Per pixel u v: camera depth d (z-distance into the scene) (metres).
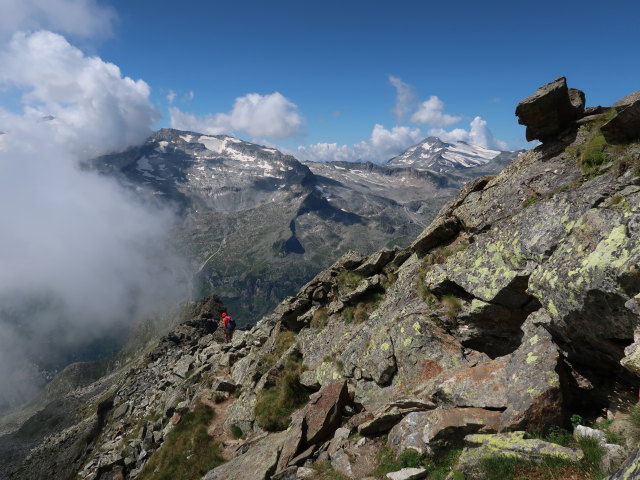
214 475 20.11
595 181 16.91
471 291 19.45
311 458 18.00
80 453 59.16
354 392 22.59
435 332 21.16
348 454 16.61
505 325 18.64
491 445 12.12
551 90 20.58
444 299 21.78
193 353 64.06
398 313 24.08
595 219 13.52
